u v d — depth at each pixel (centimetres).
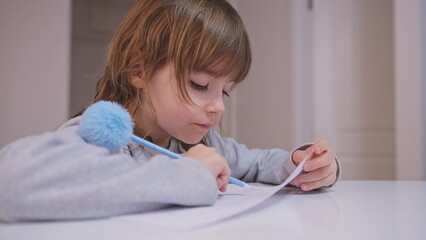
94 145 46
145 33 74
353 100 227
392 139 217
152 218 40
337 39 231
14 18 205
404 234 35
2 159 38
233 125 277
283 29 242
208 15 71
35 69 207
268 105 253
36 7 208
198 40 68
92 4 298
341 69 230
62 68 210
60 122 208
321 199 58
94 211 39
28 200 36
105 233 34
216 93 71
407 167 183
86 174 40
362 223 40
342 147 230
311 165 65
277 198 58
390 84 218
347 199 57
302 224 39
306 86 238
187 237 33
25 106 205
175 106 70
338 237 34
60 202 37
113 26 305
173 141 82
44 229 35
